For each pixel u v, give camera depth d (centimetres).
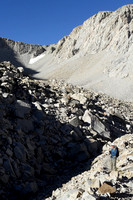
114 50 15638
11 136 1385
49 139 1638
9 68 2423
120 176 824
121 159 1102
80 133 1839
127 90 10325
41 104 1978
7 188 1090
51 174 1388
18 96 1852
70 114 2073
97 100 3117
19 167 1238
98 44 18125
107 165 1116
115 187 714
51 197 965
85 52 18900
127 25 15988
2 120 1434
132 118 3089
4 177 1099
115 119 2661
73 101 2325
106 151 1523
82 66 16862
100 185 736
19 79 2256
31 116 1723
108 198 627
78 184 955
